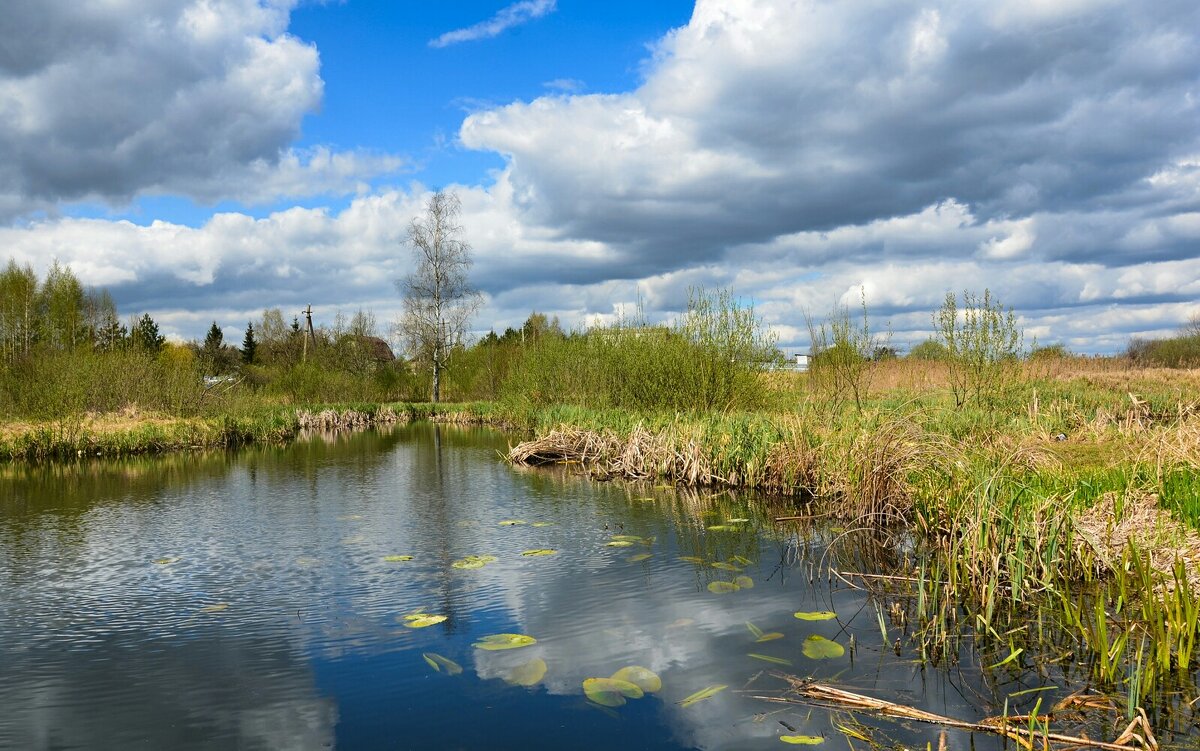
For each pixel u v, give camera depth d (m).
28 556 7.36
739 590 5.84
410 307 35.22
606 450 13.38
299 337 46.00
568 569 6.53
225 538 8.08
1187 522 5.65
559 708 3.82
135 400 22.94
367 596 5.85
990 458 7.59
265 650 4.73
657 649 4.61
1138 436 9.12
